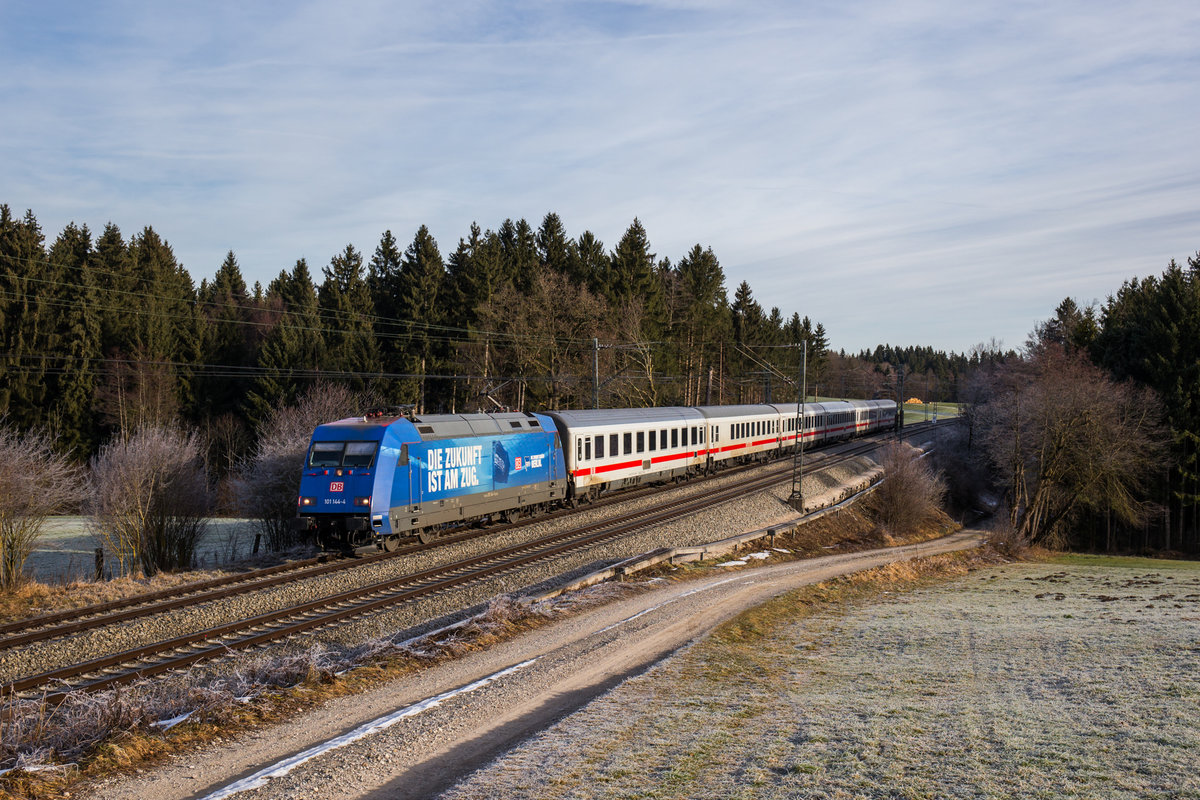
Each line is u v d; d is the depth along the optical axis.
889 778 8.62
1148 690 12.59
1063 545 53.59
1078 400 48.28
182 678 13.45
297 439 29.69
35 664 13.97
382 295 74.38
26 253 59.00
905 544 43.00
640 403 61.56
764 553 33.03
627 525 30.92
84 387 54.84
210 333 66.62
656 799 8.29
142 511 24.88
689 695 13.09
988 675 14.58
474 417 27.62
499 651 16.17
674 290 76.56
